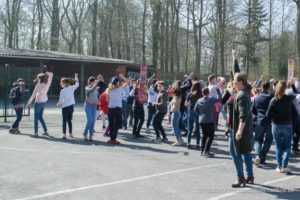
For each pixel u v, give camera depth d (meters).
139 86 14.69
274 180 8.81
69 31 64.88
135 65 41.00
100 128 16.84
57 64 41.03
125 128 16.80
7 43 56.47
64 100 13.77
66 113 13.81
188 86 14.98
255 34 60.84
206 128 11.30
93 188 7.83
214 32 49.62
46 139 13.67
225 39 50.06
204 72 66.88
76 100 36.44
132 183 8.25
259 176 9.17
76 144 12.83
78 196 7.28
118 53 57.12
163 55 52.12
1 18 54.25
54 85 39.06
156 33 50.38
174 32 50.75
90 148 12.20
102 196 7.30
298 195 7.66
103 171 9.26
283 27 63.72
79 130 16.20
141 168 9.65
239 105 7.87
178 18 50.19
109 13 56.25
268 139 10.23
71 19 63.41
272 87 12.20
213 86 14.20
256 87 12.33
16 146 12.20
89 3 55.78
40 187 7.84
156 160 10.66
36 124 14.32
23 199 7.06
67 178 8.56
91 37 60.72
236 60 9.45
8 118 20.12
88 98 13.41
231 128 8.20
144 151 11.95
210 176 9.03
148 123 15.99
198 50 48.19
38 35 56.34
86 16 57.97
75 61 36.81
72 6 57.69
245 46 61.19
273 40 65.12
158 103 13.80
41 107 14.33
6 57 32.78
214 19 48.38
